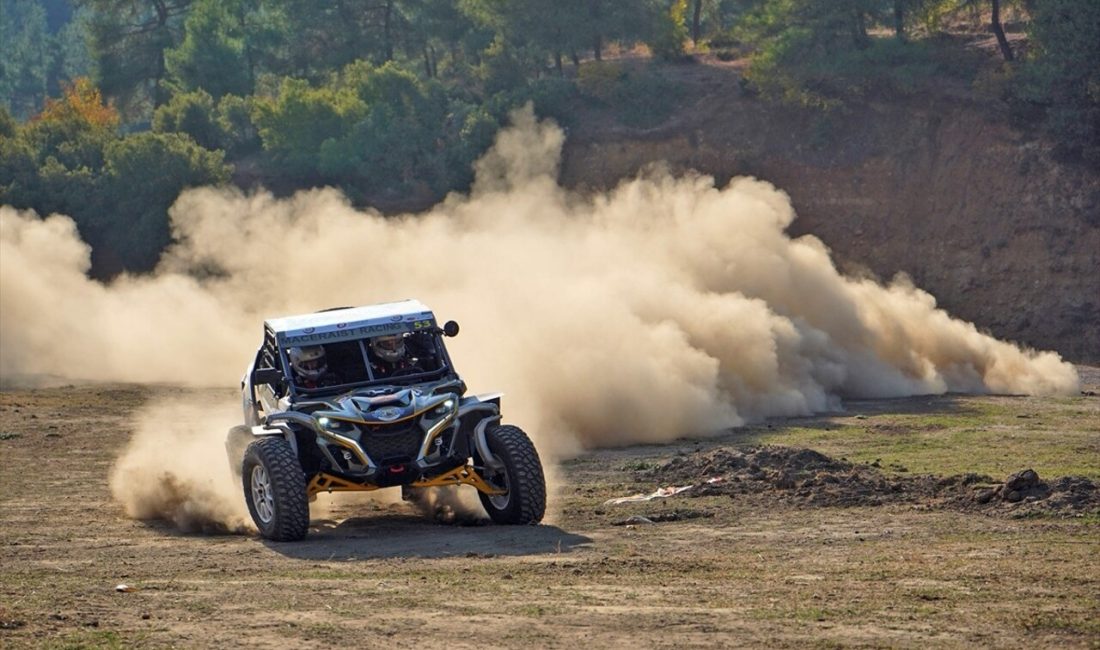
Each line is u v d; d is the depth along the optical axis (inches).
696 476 1117.7
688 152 4886.8
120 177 4586.6
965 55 4896.7
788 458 1114.1
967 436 1541.6
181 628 543.2
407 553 771.4
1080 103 4372.5
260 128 5221.5
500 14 5369.1
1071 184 4266.7
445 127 5078.7
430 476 868.0
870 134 4712.1
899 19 5019.7
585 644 502.3
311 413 869.2
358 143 4945.9
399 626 541.3
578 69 5408.5
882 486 975.6
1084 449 1359.5
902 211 4534.9
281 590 641.6
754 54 5187.0
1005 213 4315.9
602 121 5044.3
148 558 796.6
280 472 837.8
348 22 6264.8
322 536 871.7
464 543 803.4
